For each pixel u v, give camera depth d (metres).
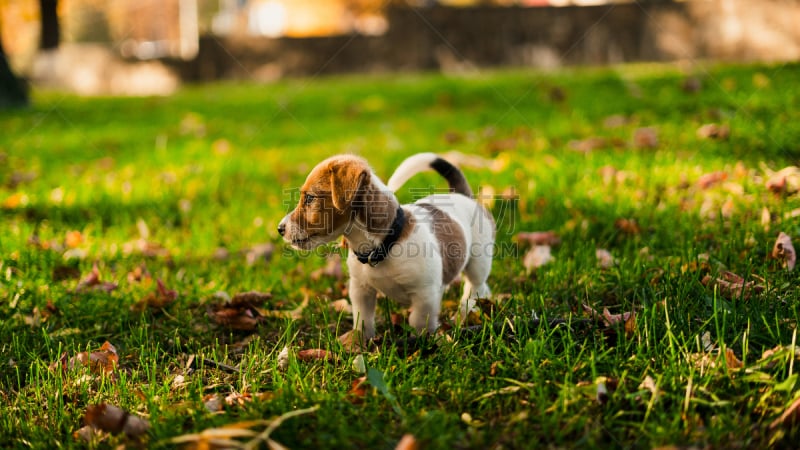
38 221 2.97
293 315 2.32
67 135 4.86
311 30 14.83
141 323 2.31
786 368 1.95
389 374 2.02
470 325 2.18
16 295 2.43
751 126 3.25
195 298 2.43
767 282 2.15
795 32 7.46
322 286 2.48
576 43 8.62
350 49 9.68
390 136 4.29
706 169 2.89
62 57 9.98
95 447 1.91
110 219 3.00
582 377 1.97
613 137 3.50
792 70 4.73
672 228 2.54
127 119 5.57
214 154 4.06
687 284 2.17
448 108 5.23
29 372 2.16
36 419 2.01
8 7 9.91
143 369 2.15
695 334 2.02
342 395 1.96
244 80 9.84
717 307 2.10
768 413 1.87
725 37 7.77
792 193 2.62
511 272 2.46
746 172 2.79
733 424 1.84
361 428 1.89
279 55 9.87
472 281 2.31
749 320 2.04
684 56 7.98
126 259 2.66
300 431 1.89
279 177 3.47
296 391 1.99
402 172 2.29
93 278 2.49
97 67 9.86
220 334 2.29
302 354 2.12
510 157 3.35
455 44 9.29
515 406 1.92
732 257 2.32
